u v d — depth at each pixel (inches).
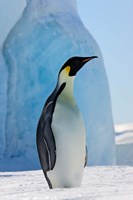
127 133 2556.6
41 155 293.3
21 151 1067.3
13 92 1096.2
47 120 287.7
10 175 530.9
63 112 286.0
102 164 1139.9
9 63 1119.6
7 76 1103.0
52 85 1099.3
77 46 1160.8
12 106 1088.8
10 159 1050.1
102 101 1170.6
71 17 1237.1
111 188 194.1
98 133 1128.2
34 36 1142.3
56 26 1173.1
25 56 1120.2
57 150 284.5
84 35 1217.4
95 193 173.5
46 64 1112.8
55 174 288.8
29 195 191.8
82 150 291.4
